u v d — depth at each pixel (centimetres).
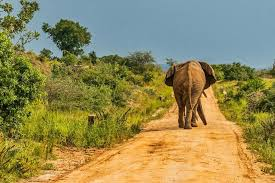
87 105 3600
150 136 2484
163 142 2214
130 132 2622
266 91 4625
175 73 3109
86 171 1559
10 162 1553
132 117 3441
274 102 4141
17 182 1410
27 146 1852
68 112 3203
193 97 2966
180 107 3009
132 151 1972
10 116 1867
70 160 1820
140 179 1398
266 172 1568
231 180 1419
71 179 1430
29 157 1700
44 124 2284
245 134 2548
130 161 1727
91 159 1839
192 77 2975
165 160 1720
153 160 1728
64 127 2289
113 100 4616
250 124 3098
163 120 3659
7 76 1794
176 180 1386
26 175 1482
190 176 1447
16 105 1873
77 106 3525
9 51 1822
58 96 3475
